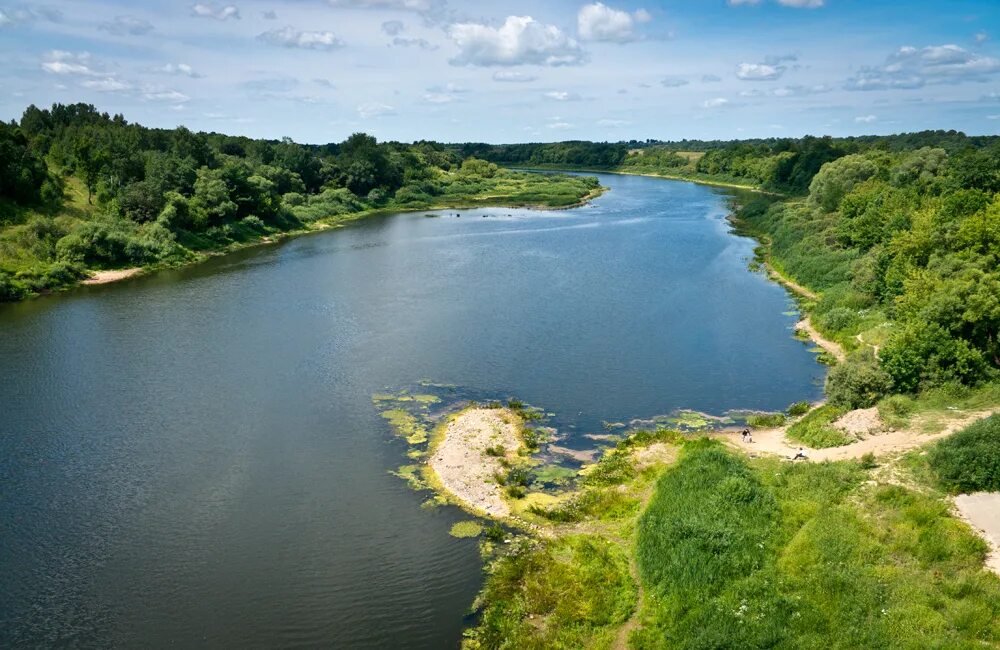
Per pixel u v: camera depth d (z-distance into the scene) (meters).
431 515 39.16
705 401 54.78
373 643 30.17
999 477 33.75
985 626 25.33
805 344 67.75
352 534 37.66
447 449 46.03
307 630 31.03
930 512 32.34
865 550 30.59
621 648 28.33
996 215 62.97
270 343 67.62
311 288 89.94
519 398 55.03
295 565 35.31
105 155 120.56
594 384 57.91
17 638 30.61
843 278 82.69
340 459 45.56
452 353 64.75
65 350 65.62
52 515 39.56
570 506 39.25
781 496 36.53
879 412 45.34
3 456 45.84
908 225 79.44
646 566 32.59
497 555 35.53
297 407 53.34
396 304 81.62
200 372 60.22
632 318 75.81
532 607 31.09
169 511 40.00
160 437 48.59
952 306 49.50
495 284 91.62
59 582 34.22
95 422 50.78
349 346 66.75
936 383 47.16
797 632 26.58
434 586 33.66
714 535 32.69
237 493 41.75
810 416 49.41
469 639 30.14
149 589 33.75
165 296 85.94
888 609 26.94
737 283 92.06
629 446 46.38
